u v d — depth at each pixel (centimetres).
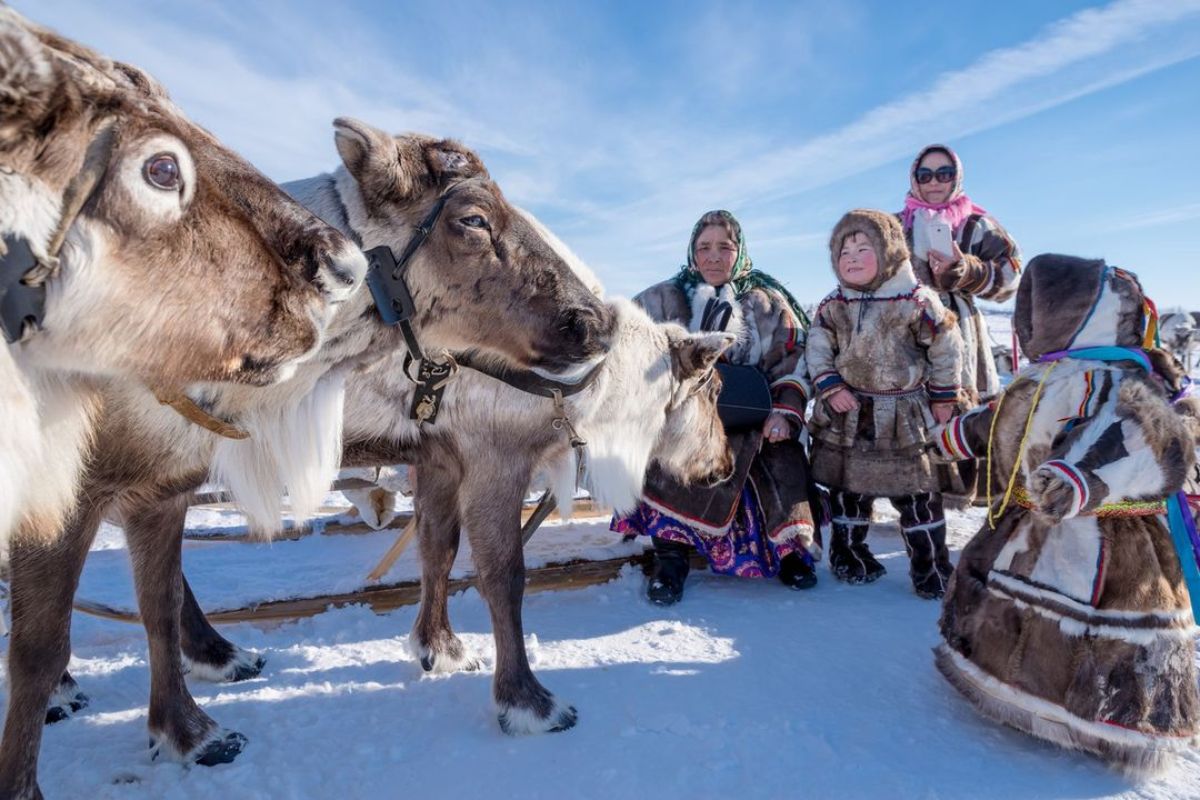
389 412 312
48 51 151
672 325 384
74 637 385
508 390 308
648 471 441
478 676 338
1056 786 250
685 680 330
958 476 439
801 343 464
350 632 390
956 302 493
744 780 256
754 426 439
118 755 273
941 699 312
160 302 174
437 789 252
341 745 279
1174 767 256
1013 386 285
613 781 256
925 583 436
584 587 459
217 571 471
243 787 252
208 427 228
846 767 262
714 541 450
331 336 259
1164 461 239
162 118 172
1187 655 250
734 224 467
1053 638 256
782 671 339
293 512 272
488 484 311
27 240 153
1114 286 268
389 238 265
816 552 508
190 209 175
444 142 276
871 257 418
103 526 588
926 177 513
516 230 271
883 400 429
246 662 340
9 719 226
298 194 278
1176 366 267
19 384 164
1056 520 243
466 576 463
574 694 318
